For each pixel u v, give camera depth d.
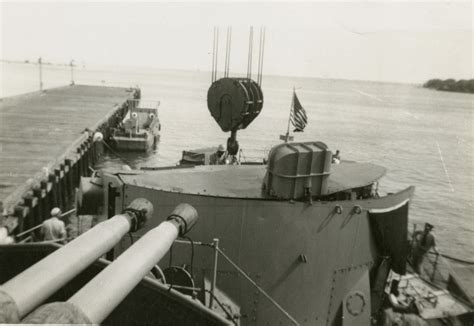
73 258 2.67
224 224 6.34
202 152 11.20
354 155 38.34
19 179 17.39
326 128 54.59
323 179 6.50
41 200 18.05
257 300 6.45
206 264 6.42
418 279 9.55
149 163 35.69
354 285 6.86
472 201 26.50
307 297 6.62
